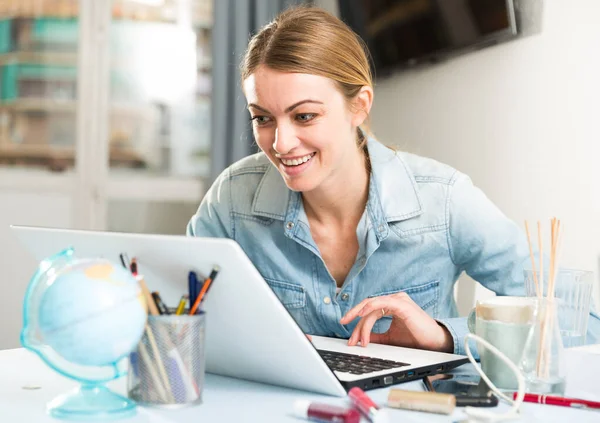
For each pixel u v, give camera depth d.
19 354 1.13
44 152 3.79
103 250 0.93
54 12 3.79
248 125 3.50
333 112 1.23
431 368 1.04
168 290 0.92
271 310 0.83
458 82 2.56
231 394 0.92
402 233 1.43
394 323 1.27
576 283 1.08
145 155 3.92
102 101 3.80
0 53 3.77
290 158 1.24
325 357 1.08
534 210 2.23
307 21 1.24
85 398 0.83
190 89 3.96
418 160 1.51
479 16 2.34
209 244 0.80
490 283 1.45
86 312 0.75
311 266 1.46
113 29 3.86
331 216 1.44
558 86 2.12
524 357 0.91
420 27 2.64
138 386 0.85
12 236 3.68
